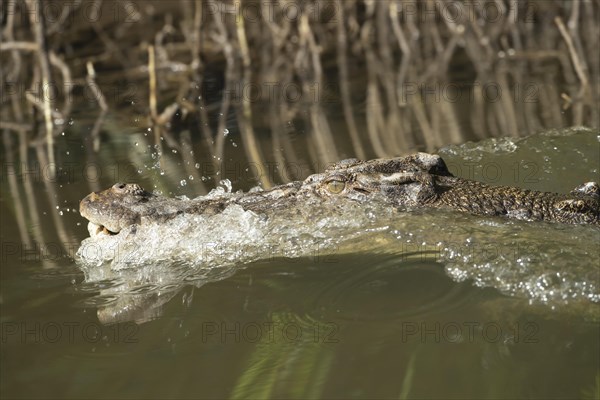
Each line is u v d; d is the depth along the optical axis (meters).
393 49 21.91
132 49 21.59
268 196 11.44
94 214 10.95
